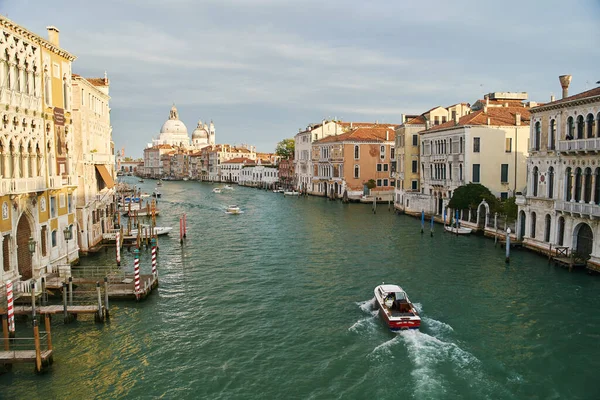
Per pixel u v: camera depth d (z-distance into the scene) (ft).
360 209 225.35
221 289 90.48
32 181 80.69
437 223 165.78
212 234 154.51
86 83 115.03
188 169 635.66
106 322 73.20
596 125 93.20
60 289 81.82
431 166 176.24
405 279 94.38
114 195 162.09
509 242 107.55
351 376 56.49
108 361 60.64
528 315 73.97
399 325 67.77
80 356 61.87
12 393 53.21
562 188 103.04
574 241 100.53
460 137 152.25
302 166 339.77
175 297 85.66
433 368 57.57
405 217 188.14
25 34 79.77
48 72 89.86
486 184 150.51
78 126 110.63
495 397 51.80
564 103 101.30
